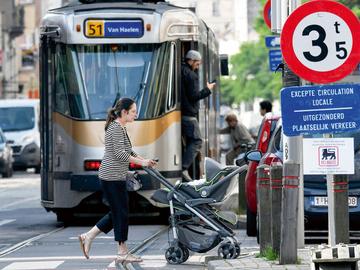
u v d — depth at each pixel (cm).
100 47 5091
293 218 3102
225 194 3484
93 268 3412
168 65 5097
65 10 5181
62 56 5103
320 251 2655
